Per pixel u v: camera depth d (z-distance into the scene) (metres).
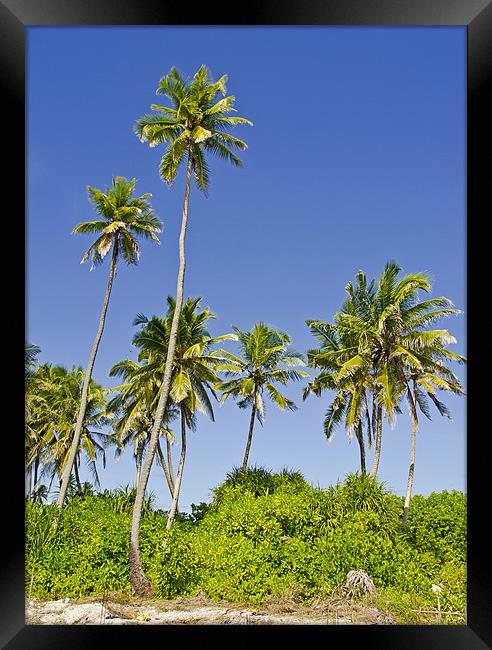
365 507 22.72
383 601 15.88
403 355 27.30
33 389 37.12
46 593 18.53
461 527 23.67
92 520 21.86
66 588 18.67
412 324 27.44
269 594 18.00
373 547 20.14
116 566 19.59
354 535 20.75
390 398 27.36
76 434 25.03
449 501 25.38
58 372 38.19
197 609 17.08
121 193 25.59
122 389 31.28
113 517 22.20
